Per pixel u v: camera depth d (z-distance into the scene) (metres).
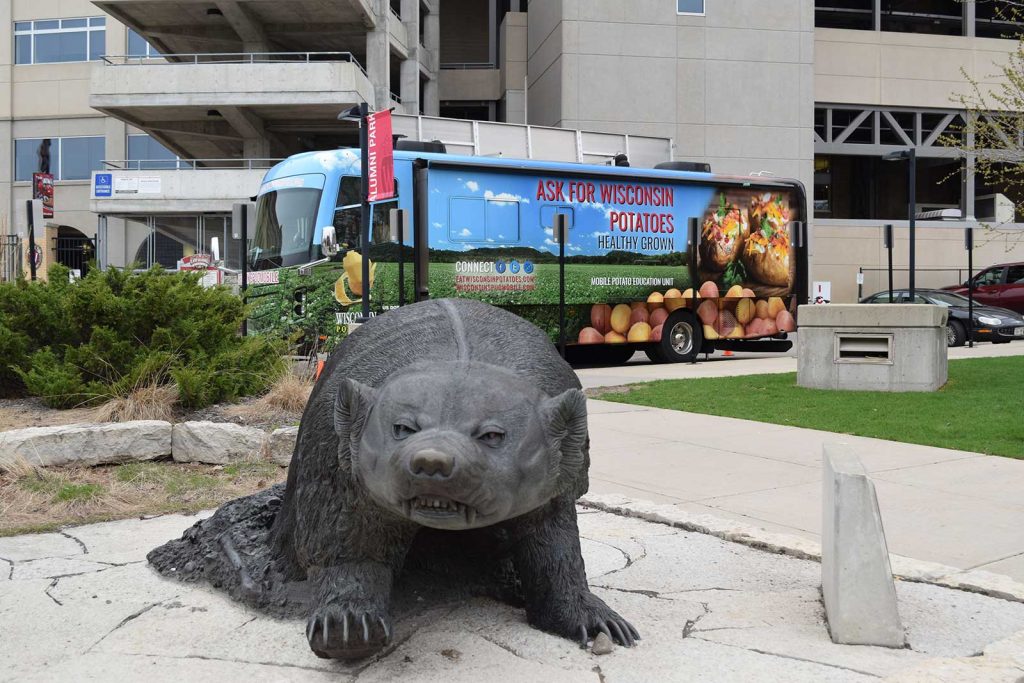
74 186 36.72
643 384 13.58
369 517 3.23
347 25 30.28
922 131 35.16
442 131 17.39
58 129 37.12
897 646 3.54
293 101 26.58
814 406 10.76
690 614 3.92
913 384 11.86
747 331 18.34
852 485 3.64
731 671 3.28
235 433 7.02
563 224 14.04
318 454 3.45
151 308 8.46
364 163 12.04
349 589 3.27
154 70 26.66
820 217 37.81
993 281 26.12
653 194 17.27
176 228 27.33
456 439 2.78
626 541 5.10
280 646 3.54
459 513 2.79
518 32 35.31
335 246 13.54
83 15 36.88
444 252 15.19
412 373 3.11
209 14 29.34
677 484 6.70
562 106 29.89
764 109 30.77
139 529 5.46
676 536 5.22
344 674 3.27
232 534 4.46
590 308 16.70
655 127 30.20
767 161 30.84
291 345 11.93
